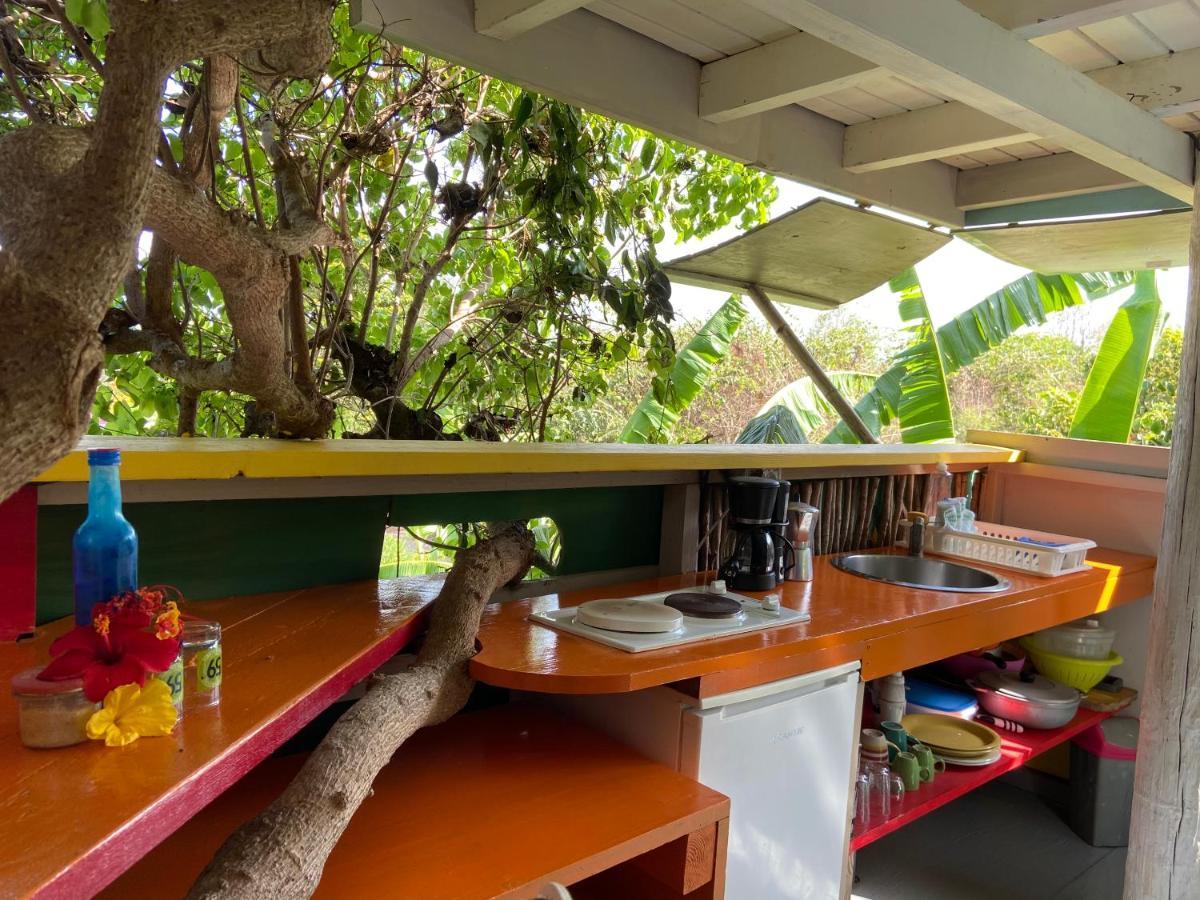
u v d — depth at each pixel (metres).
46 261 0.60
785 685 1.91
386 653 1.53
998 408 11.51
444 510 2.11
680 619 1.91
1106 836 3.11
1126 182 2.97
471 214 3.07
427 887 1.28
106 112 0.64
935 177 3.33
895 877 2.84
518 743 1.84
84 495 1.54
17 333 0.58
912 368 5.09
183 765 0.93
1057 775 3.46
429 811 1.53
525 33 2.10
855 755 2.14
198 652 1.10
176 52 0.67
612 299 3.10
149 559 1.68
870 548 3.20
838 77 2.22
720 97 2.49
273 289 1.57
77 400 0.60
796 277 3.87
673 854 1.57
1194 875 2.30
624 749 1.82
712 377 10.55
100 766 0.93
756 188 4.04
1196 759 2.28
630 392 6.45
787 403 5.96
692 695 1.74
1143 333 4.67
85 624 1.17
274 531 1.84
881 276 3.86
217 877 0.98
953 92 2.01
